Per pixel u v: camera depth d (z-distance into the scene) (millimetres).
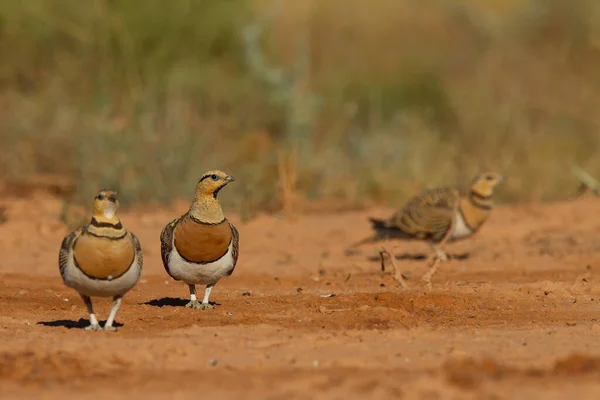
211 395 7535
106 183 20078
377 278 13852
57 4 23250
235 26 24734
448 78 26844
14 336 9555
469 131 24125
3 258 15312
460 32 28609
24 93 22766
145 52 23719
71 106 22016
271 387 7723
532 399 7414
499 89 25625
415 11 29188
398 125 24406
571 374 8141
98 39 23281
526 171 22297
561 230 18031
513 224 18578
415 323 10445
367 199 21359
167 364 8484
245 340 9305
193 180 20594
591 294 12484
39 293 12672
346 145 23500
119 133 21000
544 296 12273
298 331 9898
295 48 25016
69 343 9023
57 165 21094
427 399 7348
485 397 7414
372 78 26406
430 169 22297
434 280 13812
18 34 23078
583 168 22547
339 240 17328
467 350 8977
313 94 24750
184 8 24062
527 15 27984
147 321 10523
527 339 9508
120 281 9391
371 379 7781
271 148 22531
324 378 7867
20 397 7535
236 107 23359
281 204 20125
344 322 10336
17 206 18625
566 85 25562
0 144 21141
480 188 15250
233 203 20141
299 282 13781
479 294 12242
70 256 9312
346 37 27859
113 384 7879
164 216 18844
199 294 12742
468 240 17469
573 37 26938
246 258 15789
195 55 24156
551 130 24125
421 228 15227
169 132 21516
